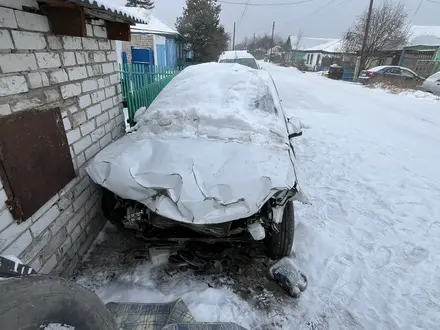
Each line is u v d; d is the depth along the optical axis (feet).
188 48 75.97
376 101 33.35
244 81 10.30
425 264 8.02
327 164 14.32
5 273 3.73
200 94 9.65
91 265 7.38
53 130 6.11
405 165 14.60
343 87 45.09
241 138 7.95
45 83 5.91
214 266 7.29
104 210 7.50
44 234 5.93
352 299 6.80
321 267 7.70
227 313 6.15
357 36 76.54
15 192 4.96
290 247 7.36
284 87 39.06
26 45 5.33
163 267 7.32
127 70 19.21
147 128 8.55
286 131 9.01
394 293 7.03
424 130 21.89
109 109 9.17
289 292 6.74
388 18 68.64
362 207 10.66
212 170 6.36
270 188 6.06
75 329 3.58
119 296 6.46
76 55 7.09
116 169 6.54
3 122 4.69
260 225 6.31
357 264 7.88
